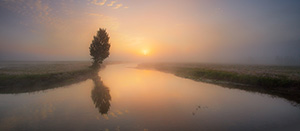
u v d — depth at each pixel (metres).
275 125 9.17
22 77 18.73
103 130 8.09
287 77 22.14
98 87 20.36
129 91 18.38
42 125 8.54
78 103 13.02
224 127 8.81
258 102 14.16
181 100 14.66
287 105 13.29
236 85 22.67
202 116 10.53
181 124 9.12
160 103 13.55
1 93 15.20
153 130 8.23
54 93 16.27
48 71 27.45
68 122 9.04
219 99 15.14
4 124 8.58
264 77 22.20
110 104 13.01
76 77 25.95
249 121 9.75
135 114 10.67
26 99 13.77
